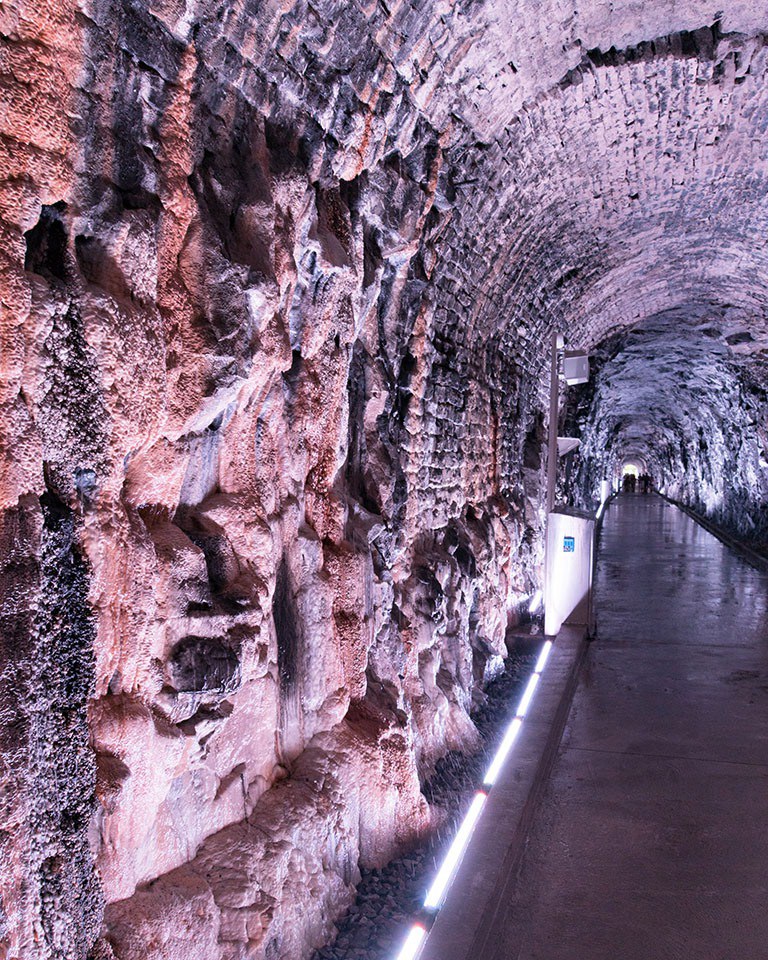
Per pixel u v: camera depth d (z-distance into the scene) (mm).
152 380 2393
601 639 8523
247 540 3062
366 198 3996
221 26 2631
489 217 5844
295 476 3512
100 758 2281
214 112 2793
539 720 5500
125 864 2385
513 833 3861
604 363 15680
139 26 2295
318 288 3547
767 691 6594
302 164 3270
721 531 19703
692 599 11008
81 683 2180
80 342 2141
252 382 3006
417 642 5168
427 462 5613
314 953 3186
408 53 3727
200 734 2758
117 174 2311
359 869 3791
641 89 5469
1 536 1925
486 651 7199
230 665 2775
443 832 4391
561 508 8898
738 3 4672
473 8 3820
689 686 6750
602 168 6652
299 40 3010
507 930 3305
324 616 3686
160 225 2467
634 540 19328
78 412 2139
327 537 3893
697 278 11508
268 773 3334
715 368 16969
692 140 6500
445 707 5520
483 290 6535
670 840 4070
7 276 1890
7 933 1893
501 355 7844
